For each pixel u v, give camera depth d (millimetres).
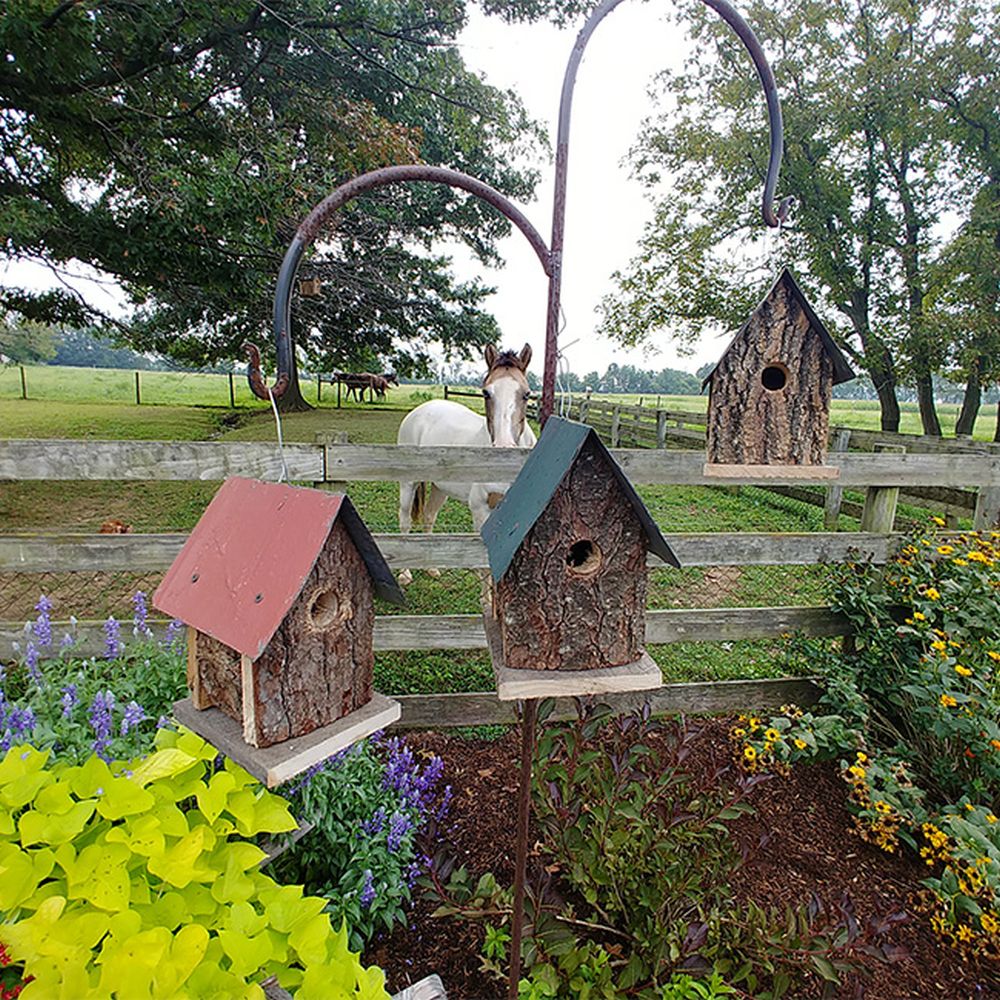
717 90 11367
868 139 10711
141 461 2629
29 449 2514
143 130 6637
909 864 2289
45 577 4805
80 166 7578
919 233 10969
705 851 1812
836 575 3105
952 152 10539
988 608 2564
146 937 1008
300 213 6613
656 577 5309
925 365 9961
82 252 6641
